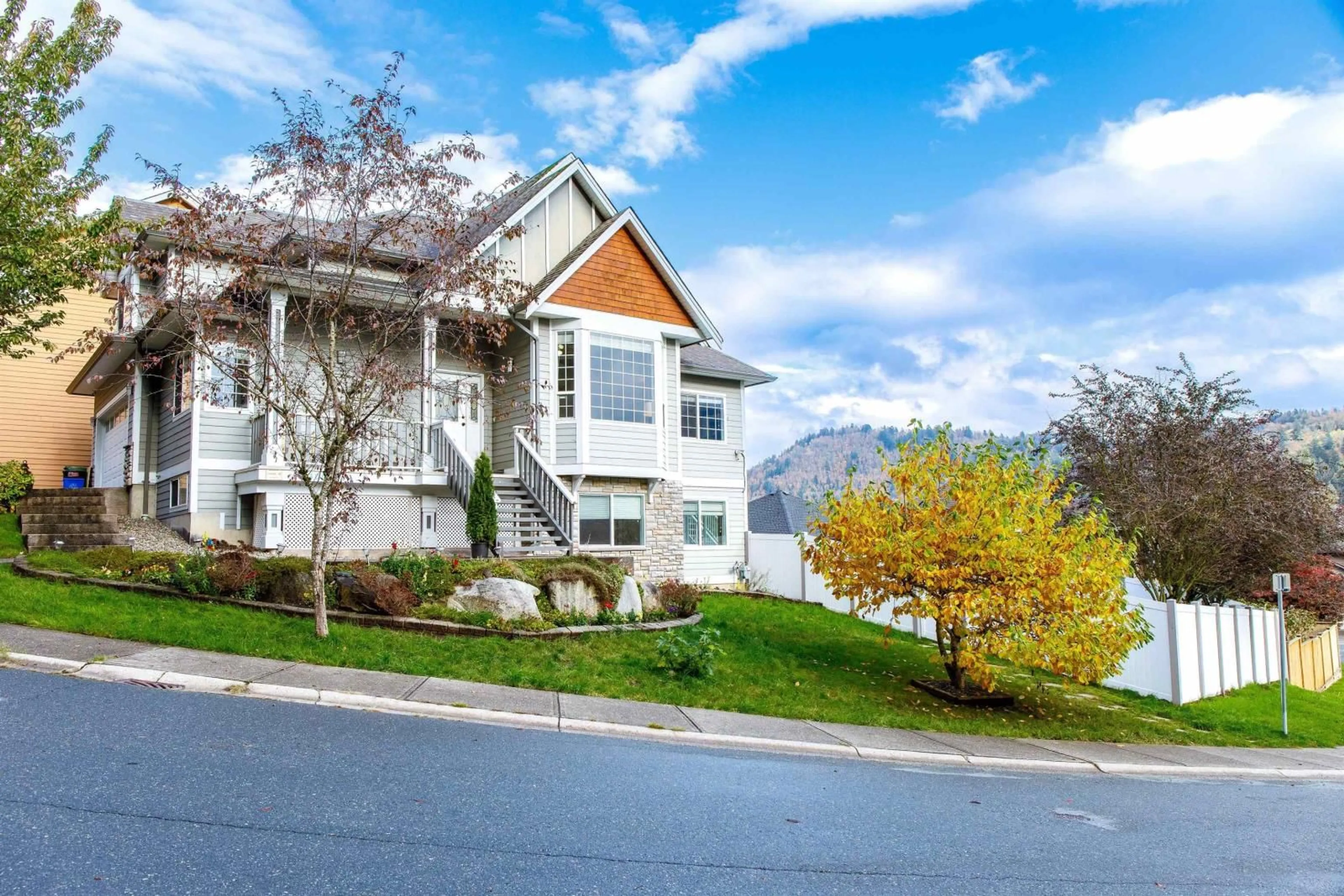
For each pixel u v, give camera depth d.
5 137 13.34
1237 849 6.37
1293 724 14.12
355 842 4.59
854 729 9.65
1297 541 20.44
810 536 21.77
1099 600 11.38
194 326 9.89
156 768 5.48
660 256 19.05
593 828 5.23
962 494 11.75
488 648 10.49
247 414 15.42
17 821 4.45
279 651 9.13
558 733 7.73
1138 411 21.33
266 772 5.62
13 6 13.48
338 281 11.26
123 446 19.17
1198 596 23.41
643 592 14.20
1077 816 6.92
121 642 8.80
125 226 14.66
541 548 15.24
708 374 22.56
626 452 18.34
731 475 23.17
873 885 4.79
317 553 10.03
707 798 6.17
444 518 16.59
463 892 4.09
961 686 12.52
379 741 6.65
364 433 10.57
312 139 9.75
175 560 12.12
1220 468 19.83
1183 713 13.83
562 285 17.80
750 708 9.78
